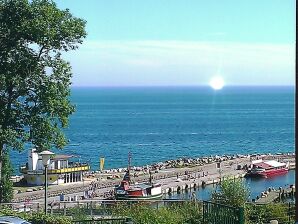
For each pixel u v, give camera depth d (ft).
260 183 449.89
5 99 151.33
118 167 554.87
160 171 468.34
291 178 474.90
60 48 153.58
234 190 135.95
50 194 333.01
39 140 151.94
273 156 597.93
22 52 150.51
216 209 89.40
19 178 383.86
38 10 148.77
